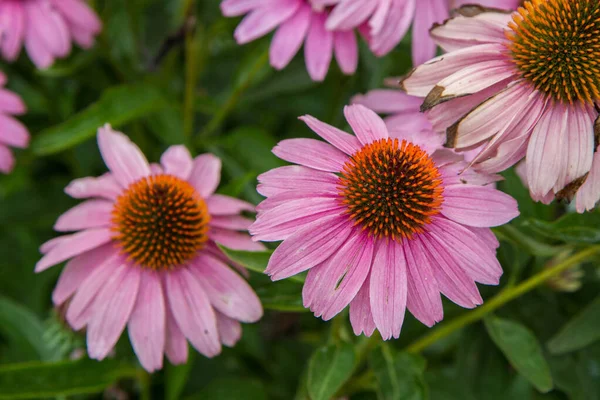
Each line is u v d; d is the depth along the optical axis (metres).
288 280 0.49
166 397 0.57
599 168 0.47
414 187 0.46
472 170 0.47
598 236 0.48
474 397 0.55
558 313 0.56
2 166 0.60
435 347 0.59
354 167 0.47
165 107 0.61
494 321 0.51
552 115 0.48
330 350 0.49
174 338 0.50
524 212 0.51
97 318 0.50
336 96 0.64
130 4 0.66
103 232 0.52
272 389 0.60
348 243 0.46
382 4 0.55
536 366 0.50
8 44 0.61
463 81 0.47
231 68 0.71
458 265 0.46
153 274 0.51
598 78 0.48
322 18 0.57
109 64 0.67
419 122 0.54
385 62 0.62
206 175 0.53
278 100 0.67
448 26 0.49
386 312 0.45
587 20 0.48
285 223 0.46
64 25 0.61
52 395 0.52
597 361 0.55
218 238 0.52
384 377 0.50
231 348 0.60
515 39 0.48
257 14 0.57
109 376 0.53
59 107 0.67
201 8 0.66
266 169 0.60
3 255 0.65
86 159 0.67
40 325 0.59
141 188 0.52
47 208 0.66
